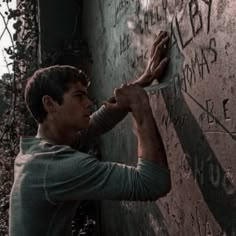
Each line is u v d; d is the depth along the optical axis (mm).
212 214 2090
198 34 2168
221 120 1968
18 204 2031
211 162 2082
